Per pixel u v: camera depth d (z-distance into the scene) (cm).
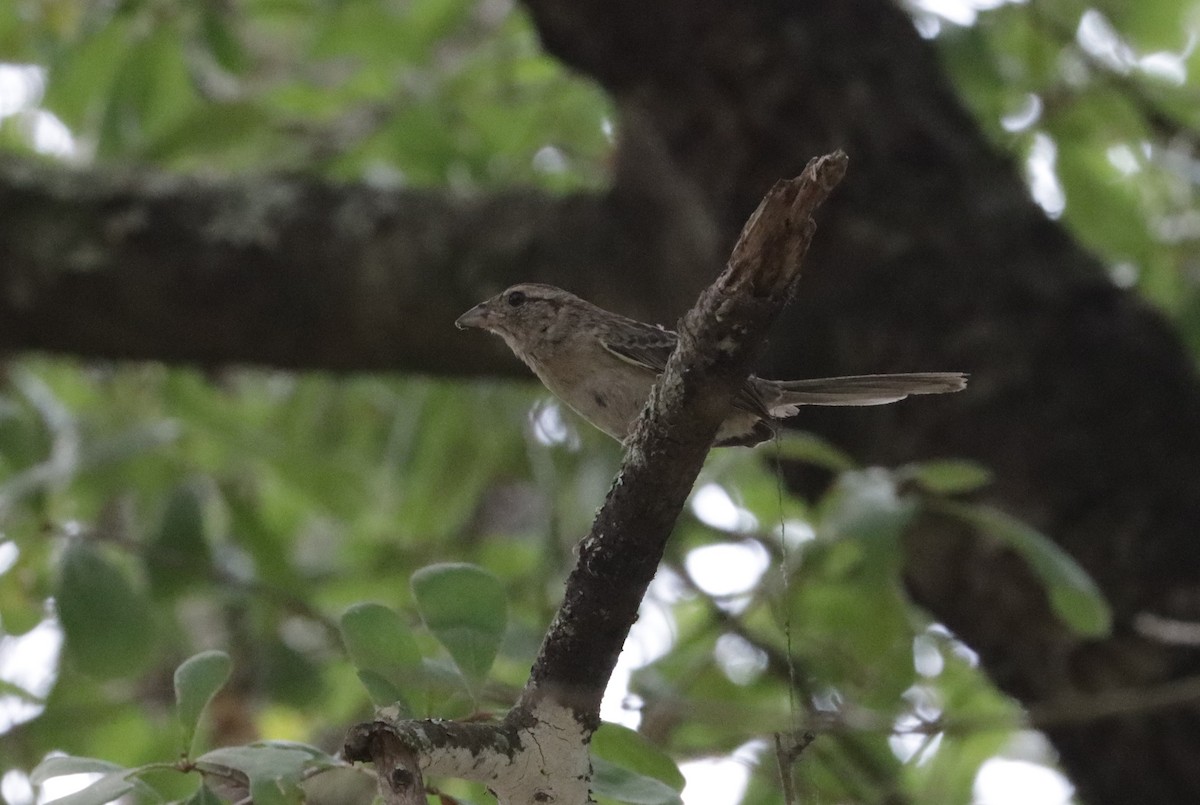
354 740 520
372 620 589
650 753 626
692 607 1422
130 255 1126
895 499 815
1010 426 1000
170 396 1296
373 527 1441
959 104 1120
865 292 1041
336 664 1338
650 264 1132
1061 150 1213
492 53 1392
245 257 1134
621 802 620
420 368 1181
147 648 955
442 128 1352
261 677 1227
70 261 1119
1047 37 1252
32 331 1141
